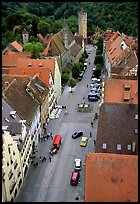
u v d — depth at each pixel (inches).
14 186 2425.0
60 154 3053.6
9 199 2327.8
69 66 5629.9
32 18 7455.7
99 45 6968.5
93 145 3198.8
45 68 3841.0
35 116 3152.1
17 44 6102.4
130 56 4097.0
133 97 3031.5
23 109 3016.7
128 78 3385.8
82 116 3863.2
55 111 3949.3
